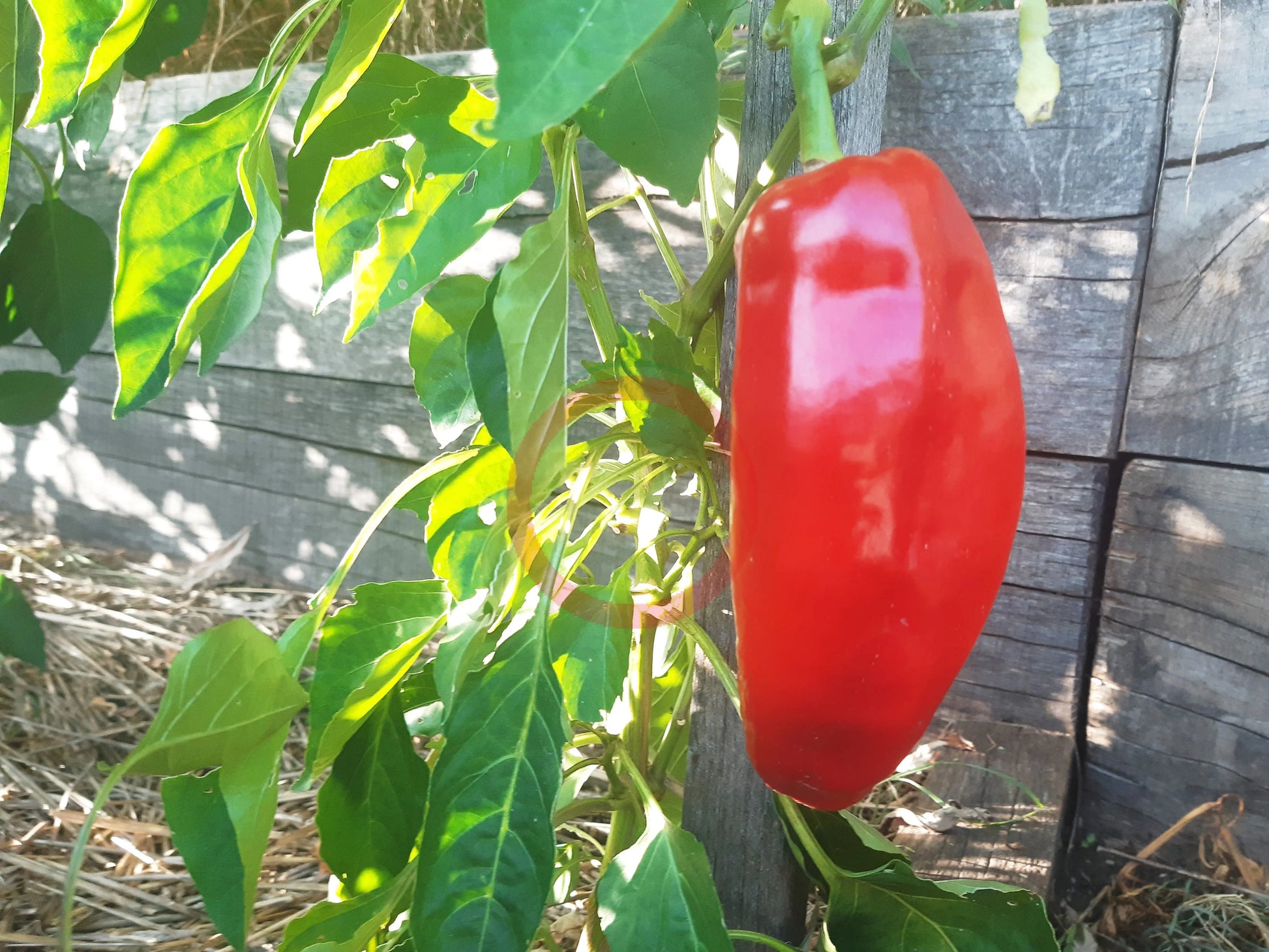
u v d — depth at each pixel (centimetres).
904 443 36
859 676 38
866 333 36
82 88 42
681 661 75
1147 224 100
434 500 52
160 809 117
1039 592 110
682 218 118
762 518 38
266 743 50
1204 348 99
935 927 53
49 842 107
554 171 52
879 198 37
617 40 24
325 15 45
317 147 58
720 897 58
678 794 68
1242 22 93
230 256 38
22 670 139
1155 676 105
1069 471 107
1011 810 93
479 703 47
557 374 38
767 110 50
